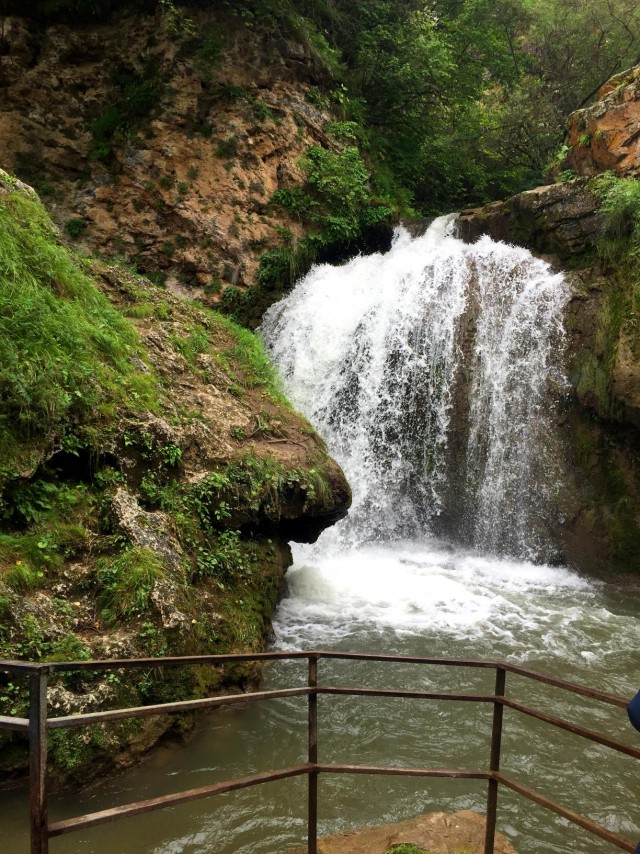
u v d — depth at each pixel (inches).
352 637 261.3
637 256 377.7
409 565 364.2
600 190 418.0
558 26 774.5
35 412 197.9
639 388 346.6
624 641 266.1
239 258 515.2
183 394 277.7
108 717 85.4
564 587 338.3
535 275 424.8
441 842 131.8
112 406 227.0
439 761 180.1
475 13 727.1
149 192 510.6
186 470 238.7
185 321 344.2
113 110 522.9
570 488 378.0
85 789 154.9
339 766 113.8
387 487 423.2
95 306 271.6
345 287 501.0
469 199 812.6
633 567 350.9
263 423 287.9
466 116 780.0
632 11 732.7
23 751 149.8
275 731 190.2
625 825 157.0
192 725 181.6
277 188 540.7
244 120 523.8
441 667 237.1
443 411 421.4
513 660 245.4
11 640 157.6
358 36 653.3
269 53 541.6
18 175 502.6
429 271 461.1
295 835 146.3
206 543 226.8
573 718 204.8
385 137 693.9
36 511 192.9
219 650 198.5
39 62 517.3
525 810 159.8
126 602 179.6
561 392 390.9
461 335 427.5
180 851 139.9
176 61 515.8
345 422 446.6
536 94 808.9
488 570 359.6
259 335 506.9
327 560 359.6
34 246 261.1
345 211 557.0
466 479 407.8
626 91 453.4
